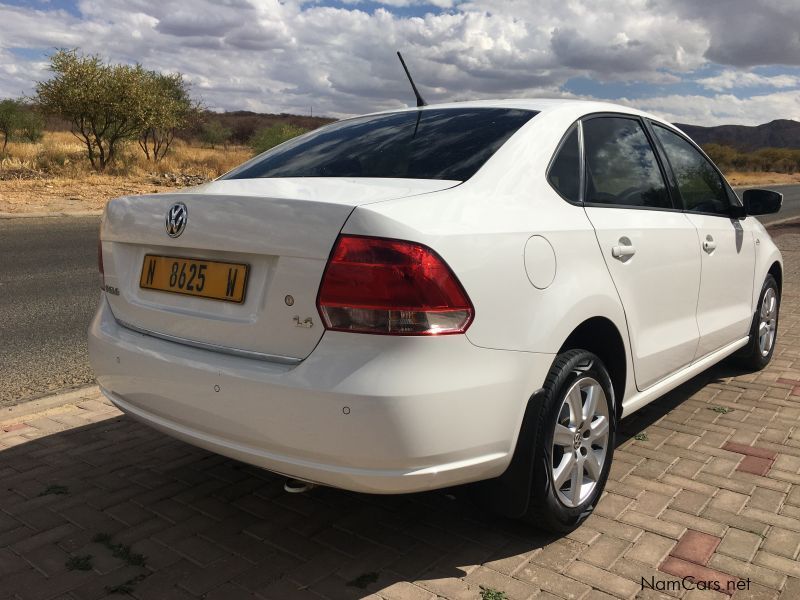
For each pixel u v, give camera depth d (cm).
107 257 297
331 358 217
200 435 250
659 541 277
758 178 6419
